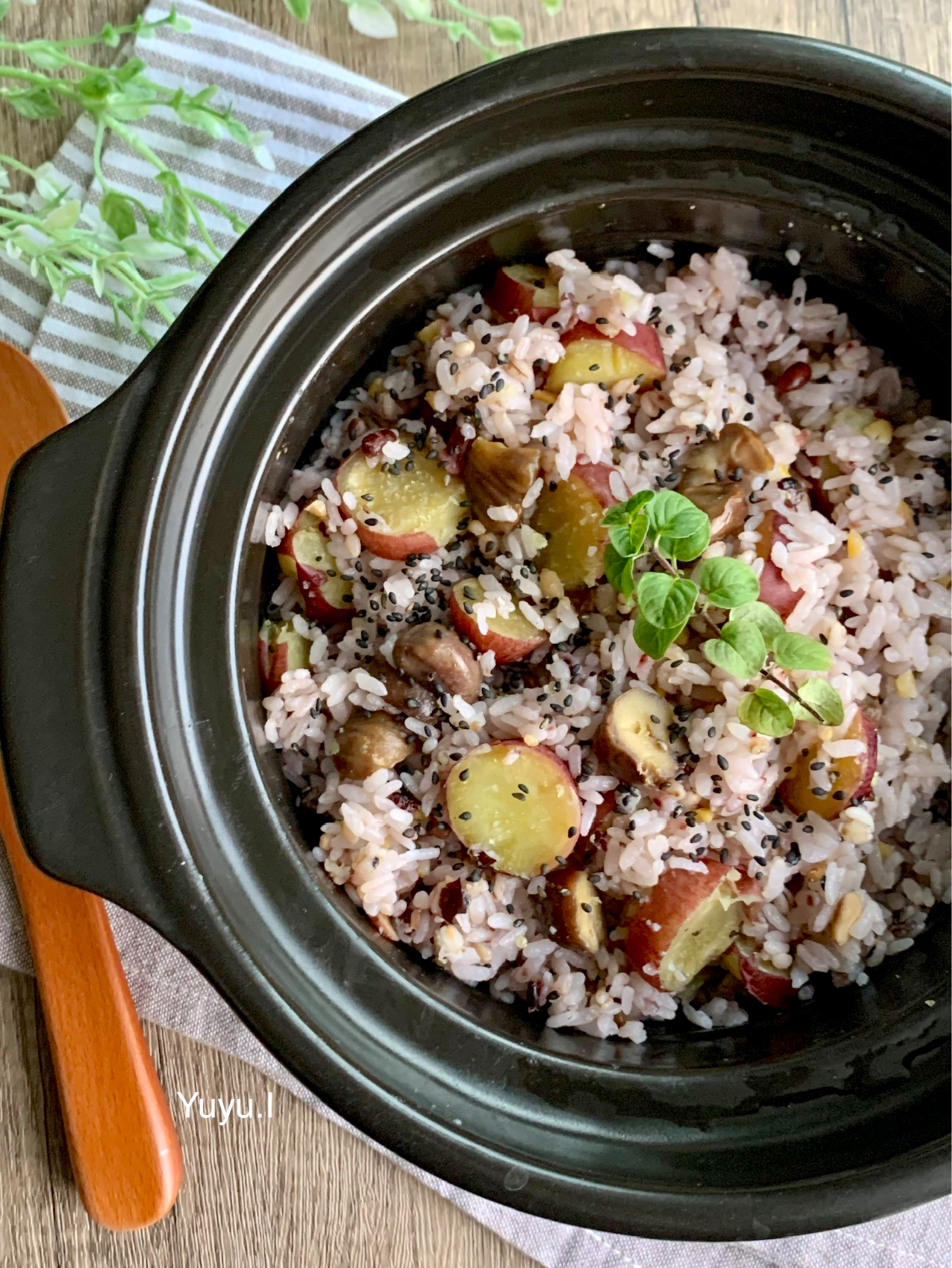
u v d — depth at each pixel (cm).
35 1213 32
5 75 30
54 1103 32
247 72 32
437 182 25
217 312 23
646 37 23
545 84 24
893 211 26
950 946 26
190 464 24
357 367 29
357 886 27
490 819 27
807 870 28
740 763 27
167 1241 32
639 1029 28
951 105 23
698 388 28
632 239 29
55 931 31
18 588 23
